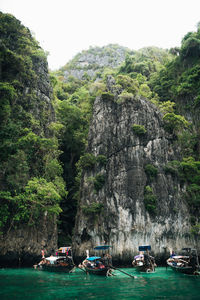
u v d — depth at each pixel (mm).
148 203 34594
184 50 61312
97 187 37375
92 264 25750
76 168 50781
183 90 54719
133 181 35938
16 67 39719
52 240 35875
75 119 53969
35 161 35906
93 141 42156
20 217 31172
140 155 38062
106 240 33781
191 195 39344
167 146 41750
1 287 17297
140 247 27203
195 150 48375
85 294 15336
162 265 32938
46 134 41125
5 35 43969
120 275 24141
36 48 48656
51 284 18781
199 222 37812
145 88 57656
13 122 33719
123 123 40844
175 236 34906
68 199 47938
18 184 30188
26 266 30938
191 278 21891
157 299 13992
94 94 51375
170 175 38812
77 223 38219
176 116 43312
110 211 34906
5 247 29516
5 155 29203
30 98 40000
